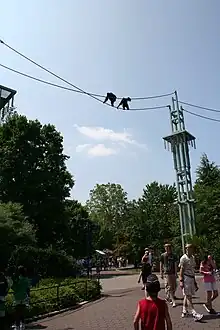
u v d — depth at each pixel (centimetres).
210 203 4278
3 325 994
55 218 3734
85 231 4438
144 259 1747
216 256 3438
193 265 1099
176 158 3556
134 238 5366
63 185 3997
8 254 2458
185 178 3500
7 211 2719
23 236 2606
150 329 452
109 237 7706
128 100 1600
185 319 1030
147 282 481
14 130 3772
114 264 6469
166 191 6881
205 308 1216
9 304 1121
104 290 2120
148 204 6038
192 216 3450
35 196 3653
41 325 1085
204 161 5006
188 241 3291
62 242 3844
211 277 1132
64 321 1142
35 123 3850
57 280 2039
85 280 1767
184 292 1076
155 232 5284
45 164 3931
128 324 1035
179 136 3525
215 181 4700
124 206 7981
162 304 468
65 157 4166
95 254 5003
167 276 1288
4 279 985
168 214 5531
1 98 2022
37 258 2588
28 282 1041
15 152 3659
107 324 1053
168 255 1316
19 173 3606
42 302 1302
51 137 4084
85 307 1440
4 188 3547
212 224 4178
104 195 8062
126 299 1617
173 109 3638
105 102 1571
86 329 998
